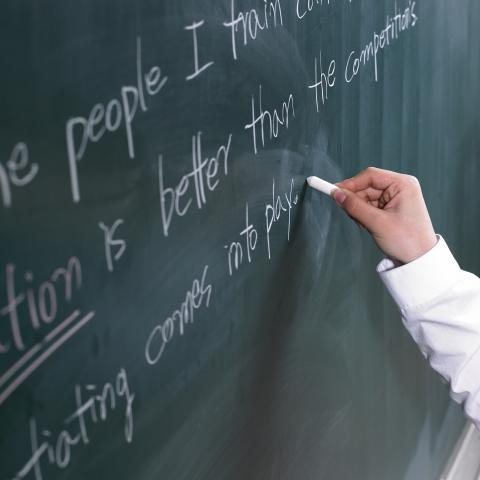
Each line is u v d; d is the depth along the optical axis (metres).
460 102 1.85
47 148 0.54
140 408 0.69
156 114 0.67
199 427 0.81
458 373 1.04
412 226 1.03
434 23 1.57
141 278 0.67
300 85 0.98
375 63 1.25
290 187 0.98
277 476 1.04
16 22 0.50
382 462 1.52
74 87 0.56
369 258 1.35
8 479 0.53
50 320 0.56
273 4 0.88
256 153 0.88
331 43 1.07
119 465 0.67
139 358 0.68
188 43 0.71
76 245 0.58
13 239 0.51
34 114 0.52
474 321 1.02
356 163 1.21
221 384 0.86
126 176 0.63
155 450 0.73
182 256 0.73
